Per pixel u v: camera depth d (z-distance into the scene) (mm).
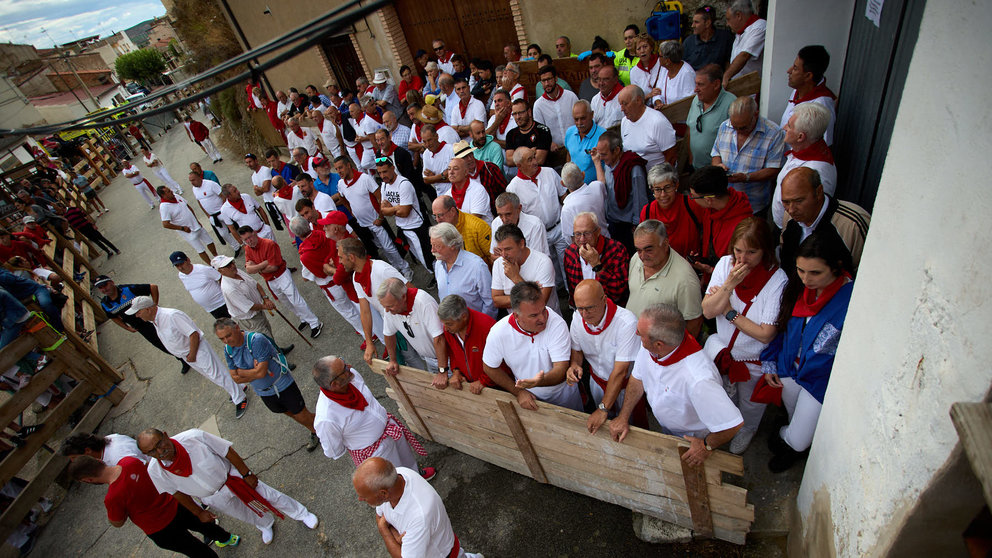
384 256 8078
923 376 1705
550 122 6867
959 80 1447
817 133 3432
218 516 5293
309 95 13500
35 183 15430
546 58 7758
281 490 5391
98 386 7703
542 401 3812
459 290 4766
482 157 6410
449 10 10438
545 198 5340
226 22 16203
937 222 1599
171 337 5891
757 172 4312
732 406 2789
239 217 8766
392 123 8375
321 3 12141
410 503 3256
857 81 4285
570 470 3994
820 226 3078
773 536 3459
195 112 27844
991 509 1186
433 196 8125
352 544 4664
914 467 1772
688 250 4078
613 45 8398
